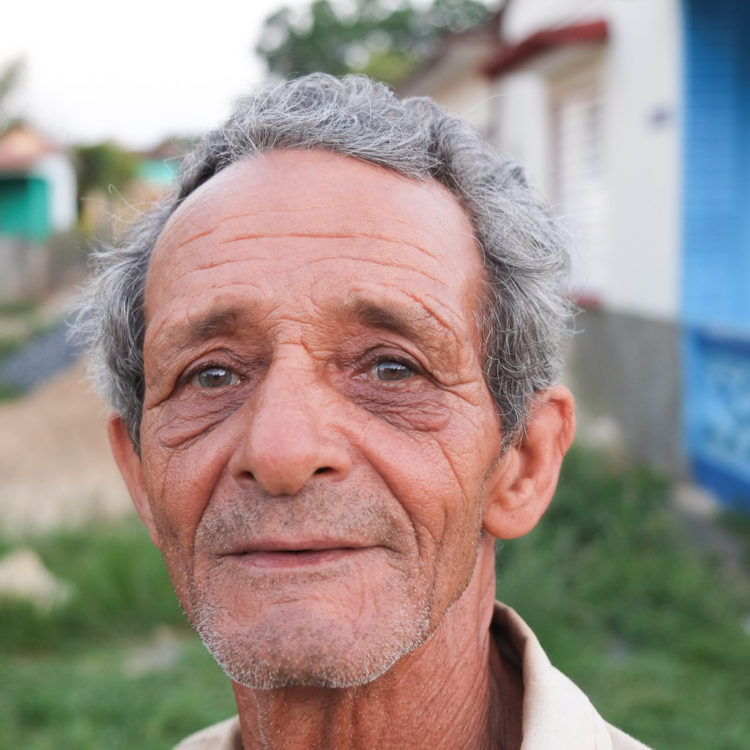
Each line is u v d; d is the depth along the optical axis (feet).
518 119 33.73
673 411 24.16
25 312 73.97
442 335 4.02
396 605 3.82
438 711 4.43
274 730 4.29
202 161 4.58
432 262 4.07
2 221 92.32
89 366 5.72
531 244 4.69
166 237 4.33
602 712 13.23
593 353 27.68
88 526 22.91
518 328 4.50
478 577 4.57
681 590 16.96
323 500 3.76
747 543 19.54
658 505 21.63
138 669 15.97
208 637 3.84
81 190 97.14
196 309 3.99
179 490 4.05
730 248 23.84
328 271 3.91
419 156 4.25
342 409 3.90
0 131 100.42
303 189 4.05
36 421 39.17
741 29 23.24
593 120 29.04
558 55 28.07
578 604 16.94
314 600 3.69
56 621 17.60
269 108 4.43
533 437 4.71
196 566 3.97
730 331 22.08
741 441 22.18
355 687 4.27
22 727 13.80
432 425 4.01
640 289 25.93
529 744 4.12
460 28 134.10
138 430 4.97
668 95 23.82
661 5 24.03
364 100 4.52
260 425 3.70
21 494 29.14
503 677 5.04
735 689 14.06
